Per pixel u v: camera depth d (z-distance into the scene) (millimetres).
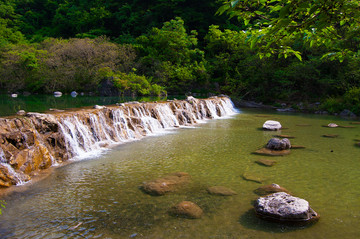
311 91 33688
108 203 6824
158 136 15734
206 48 49281
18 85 36062
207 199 7023
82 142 12172
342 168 9781
